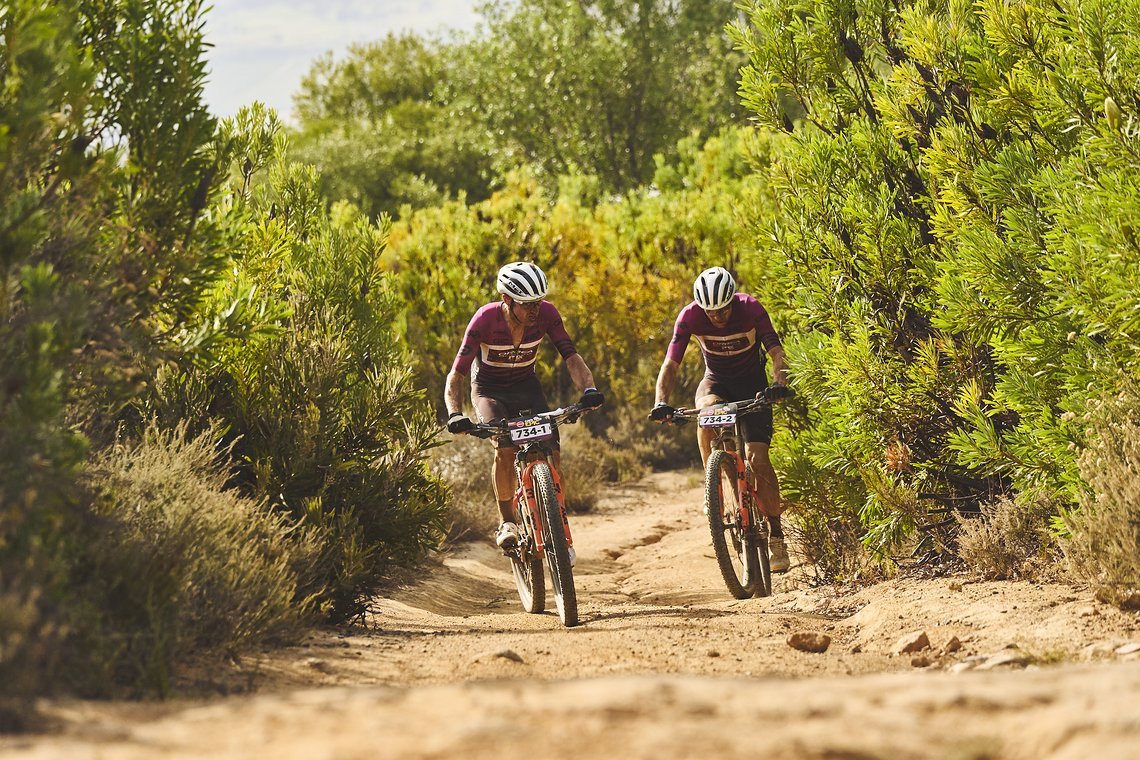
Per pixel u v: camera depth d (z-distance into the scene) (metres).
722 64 84.56
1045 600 13.95
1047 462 15.12
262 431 16.31
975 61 17.12
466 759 5.99
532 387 17.91
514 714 6.86
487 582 23.33
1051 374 14.94
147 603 10.27
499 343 17.27
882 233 17.98
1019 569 15.83
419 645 13.55
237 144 13.15
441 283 43.12
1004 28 15.69
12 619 7.87
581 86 82.19
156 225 11.85
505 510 17.50
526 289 16.39
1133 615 12.61
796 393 19.58
